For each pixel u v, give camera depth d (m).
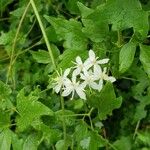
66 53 0.32
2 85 0.33
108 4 0.30
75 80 0.32
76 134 0.33
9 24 0.46
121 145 0.39
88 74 0.31
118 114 0.43
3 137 0.32
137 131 0.41
